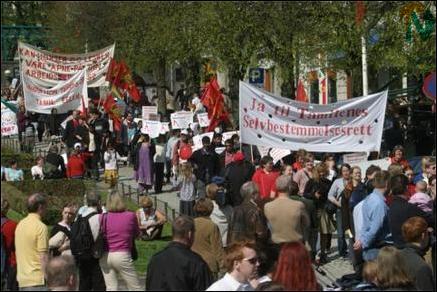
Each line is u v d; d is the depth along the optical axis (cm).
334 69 3834
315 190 2059
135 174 3234
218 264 1517
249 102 2133
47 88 3534
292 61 3669
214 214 1891
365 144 2138
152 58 4347
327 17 3247
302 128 2138
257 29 3484
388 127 2995
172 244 1214
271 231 1636
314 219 1950
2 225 1459
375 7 2869
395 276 1121
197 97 4269
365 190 1967
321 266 2038
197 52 3991
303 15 3341
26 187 2792
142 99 4778
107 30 3819
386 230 1547
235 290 1120
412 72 3441
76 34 3844
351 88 4541
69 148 3450
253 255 1130
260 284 1060
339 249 2116
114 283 1489
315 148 2142
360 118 2130
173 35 3881
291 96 3759
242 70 3925
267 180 2119
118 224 1470
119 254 1470
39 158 3169
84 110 3481
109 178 3114
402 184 1520
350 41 3444
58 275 1110
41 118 4444
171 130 3403
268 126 2141
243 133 2138
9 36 3578
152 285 1202
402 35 3394
